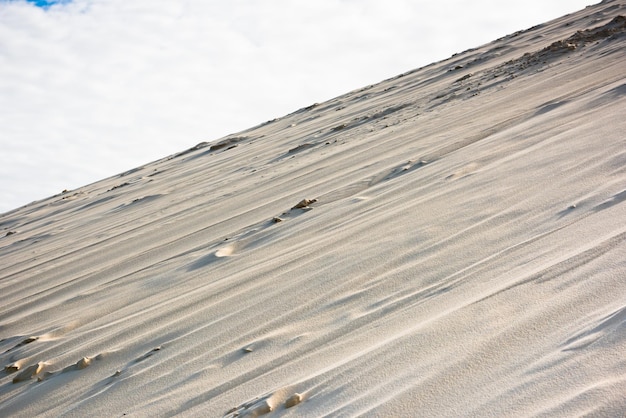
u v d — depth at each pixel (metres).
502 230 4.01
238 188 12.12
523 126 7.20
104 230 12.58
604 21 18.80
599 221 3.44
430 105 14.43
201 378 3.45
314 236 5.93
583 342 2.13
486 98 11.91
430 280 3.65
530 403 1.89
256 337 3.79
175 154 31.61
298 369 3.03
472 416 1.96
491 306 2.79
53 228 16.23
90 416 3.49
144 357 4.13
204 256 6.68
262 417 2.58
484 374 2.20
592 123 5.91
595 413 1.70
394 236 4.81
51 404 3.92
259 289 4.75
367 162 9.59
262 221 7.86
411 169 7.61
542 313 2.52
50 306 6.72
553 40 18.94
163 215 11.85
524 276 3.01
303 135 18.73
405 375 2.43
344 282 4.21
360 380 2.55
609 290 2.49
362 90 29.81
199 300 5.02
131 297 6.03
